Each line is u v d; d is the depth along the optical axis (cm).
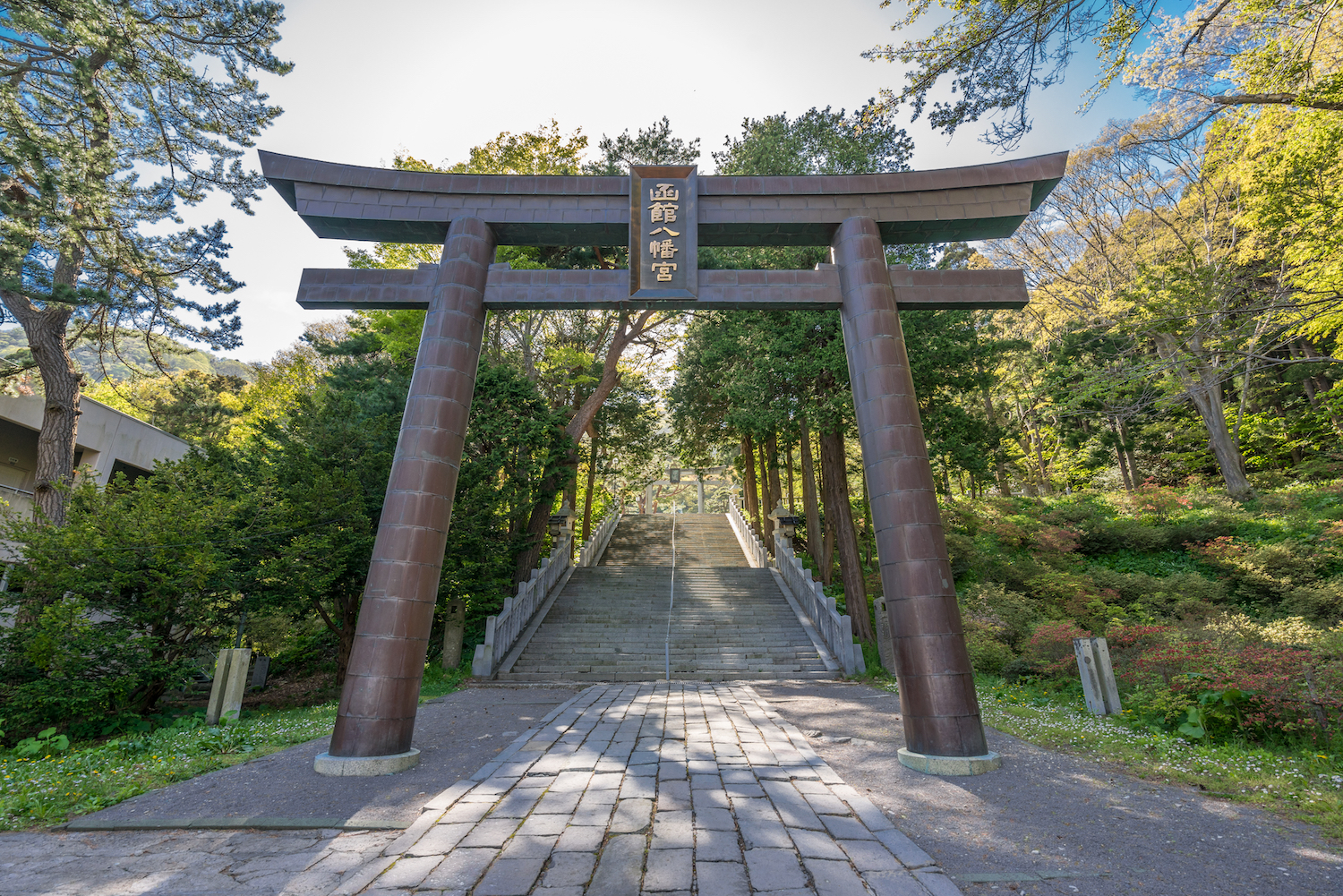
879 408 681
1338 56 1088
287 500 1162
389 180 789
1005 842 374
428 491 673
